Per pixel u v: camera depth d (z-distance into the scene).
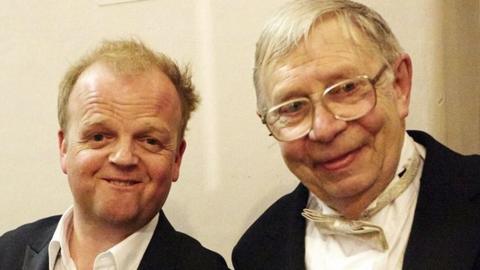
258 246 1.22
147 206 1.08
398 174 1.05
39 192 1.62
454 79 1.42
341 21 0.98
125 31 1.54
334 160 1.01
